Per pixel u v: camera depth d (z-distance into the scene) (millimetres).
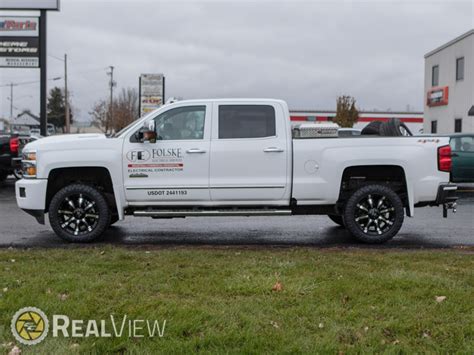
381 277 5543
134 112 69188
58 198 7832
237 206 7910
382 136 8023
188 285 5258
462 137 14711
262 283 5270
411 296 4961
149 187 7754
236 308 4582
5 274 5641
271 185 7746
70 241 7898
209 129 7781
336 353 3771
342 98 48969
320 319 4375
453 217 10820
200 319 4309
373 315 4477
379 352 3812
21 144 15828
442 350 3830
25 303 4664
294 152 7738
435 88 36188
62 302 4703
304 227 9586
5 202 12797
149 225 9742
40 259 6426
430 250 7367
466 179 14633
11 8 20109
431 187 7797
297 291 5070
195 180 7750
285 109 7824
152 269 5910
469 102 31812
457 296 4945
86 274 5680
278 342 3904
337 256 6680
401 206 7852
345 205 7930
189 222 10117
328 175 7742
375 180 8156
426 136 8062
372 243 7945
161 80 34156
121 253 6758
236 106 7824
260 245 7867
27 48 20391
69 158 7727
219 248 7410
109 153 7730
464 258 6609
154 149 7727
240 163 7730
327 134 7828
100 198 7852
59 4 20359
